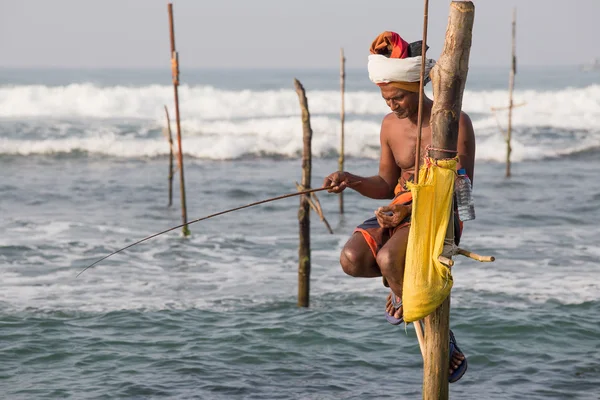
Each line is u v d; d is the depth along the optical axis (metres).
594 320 18.62
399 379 15.13
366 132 62.78
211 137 59.78
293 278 23.19
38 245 26.80
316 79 134.00
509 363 15.93
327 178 8.59
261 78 138.62
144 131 60.81
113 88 72.69
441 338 7.66
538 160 58.19
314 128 63.06
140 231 30.12
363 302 20.59
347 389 14.56
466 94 80.50
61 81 105.06
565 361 15.97
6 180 43.31
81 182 43.22
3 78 112.62
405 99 8.07
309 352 16.67
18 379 14.76
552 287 21.73
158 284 22.27
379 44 8.02
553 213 34.91
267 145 56.88
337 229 31.36
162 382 14.73
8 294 20.78
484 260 7.27
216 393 14.26
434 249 7.41
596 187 43.81
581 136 65.56
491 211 35.50
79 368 15.43
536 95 79.88
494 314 18.97
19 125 61.25
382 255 7.65
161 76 135.12
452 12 7.39
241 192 41.31
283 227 31.56
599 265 24.55
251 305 20.20
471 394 14.20
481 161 57.66
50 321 18.34
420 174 7.57
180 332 17.84
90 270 23.75
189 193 40.75
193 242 28.14
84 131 59.78
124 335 17.52
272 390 14.44
